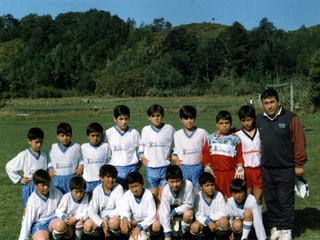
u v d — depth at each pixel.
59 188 4.72
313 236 4.09
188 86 101.69
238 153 4.47
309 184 6.46
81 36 176.25
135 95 90.00
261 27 151.38
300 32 137.12
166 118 21.92
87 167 4.89
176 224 4.27
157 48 142.25
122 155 5.05
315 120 18.09
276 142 4.06
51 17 195.25
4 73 101.44
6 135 15.40
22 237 3.99
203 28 198.75
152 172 5.00
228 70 114.81
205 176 4.06
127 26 182.25
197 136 4.83
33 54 156.50
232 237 4.14
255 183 4.47
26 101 68.94
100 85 103.94
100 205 4.37
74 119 23.38
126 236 4.38
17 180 4.57
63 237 4.15
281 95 26.36
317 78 24.11
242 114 4.32
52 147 4.77
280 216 4.22
